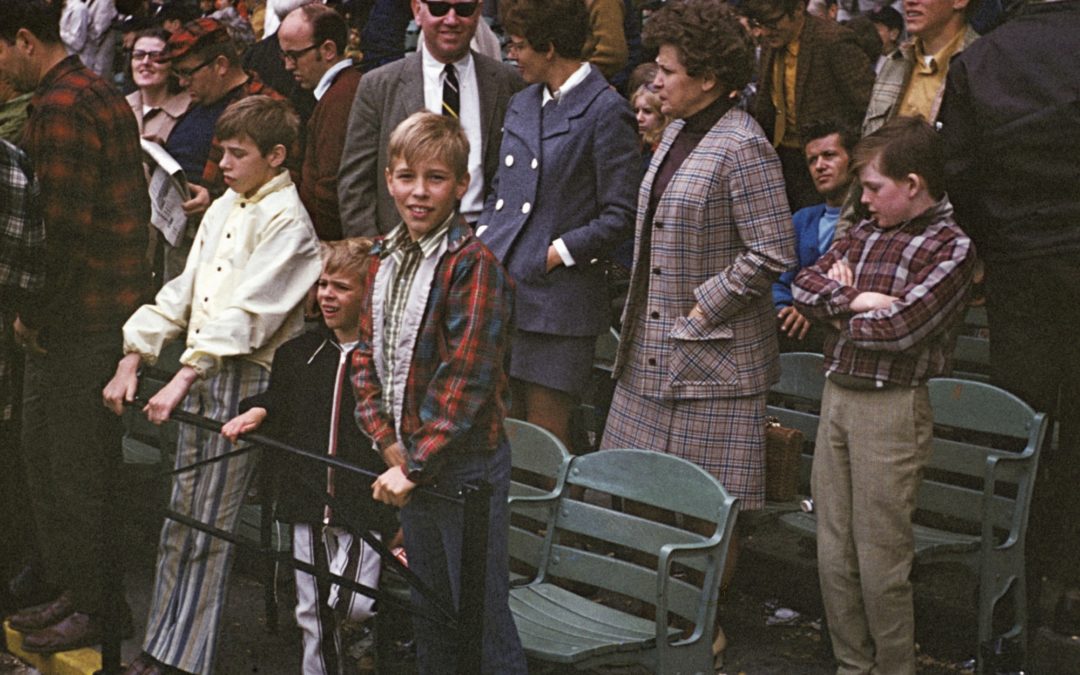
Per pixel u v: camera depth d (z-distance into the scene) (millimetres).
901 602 6172
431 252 5188
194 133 9422
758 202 6578
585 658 5793
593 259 7293
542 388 7426
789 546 8070
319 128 8352
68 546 7523
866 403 6113
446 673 5613
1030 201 6582
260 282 6422
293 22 8961
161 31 9719
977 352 8375
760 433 6785
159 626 6676
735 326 6730
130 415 9477
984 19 7723
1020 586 6770
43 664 7672
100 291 7293
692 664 5926
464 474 5277
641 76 9125
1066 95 6434
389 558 5398
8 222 6918
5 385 7723
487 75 7918
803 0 9438
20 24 7176
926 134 6113
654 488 6281
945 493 7121
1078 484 6859
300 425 6441
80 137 7098
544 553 6676
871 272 6145
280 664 7441
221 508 6637
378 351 5379
